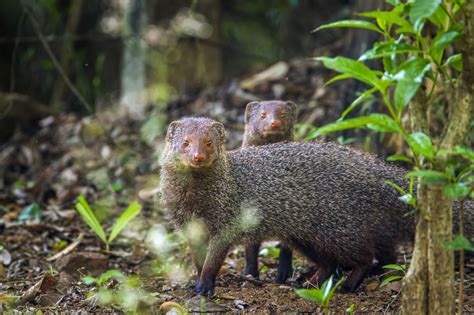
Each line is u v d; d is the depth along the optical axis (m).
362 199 9.51
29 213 12.91
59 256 10.96
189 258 10.98
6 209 13.59
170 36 22.62
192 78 22.33
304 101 17.14
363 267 9.51
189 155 8.87
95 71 21.55
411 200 6.35
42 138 17.72
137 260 11.11
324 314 7.88
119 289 8.95
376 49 6.09
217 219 9.23
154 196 13.52
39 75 20.56
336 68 6.06
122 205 14.14
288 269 10.13
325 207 9.47
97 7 21.97
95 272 10.35
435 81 6.18
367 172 9.69
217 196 9.20
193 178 9.16
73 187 14.95
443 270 6.29
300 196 9.48
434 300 6.32
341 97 14.64
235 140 16.20
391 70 6.37
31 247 11.62
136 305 8.09
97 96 20.34
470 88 6.06
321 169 9.62
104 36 21.12
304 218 9.48
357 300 8.66
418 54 6.25
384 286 9.06
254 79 18.61
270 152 9.81
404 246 10.95
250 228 9.36
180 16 22.75
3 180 16.08
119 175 15.40
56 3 20.70
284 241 9.73
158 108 18.80
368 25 6.29
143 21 21.30
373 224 9.52
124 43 20.98
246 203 9.36
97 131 17.39
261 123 11.83
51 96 20.77
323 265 9.80
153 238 11.10
